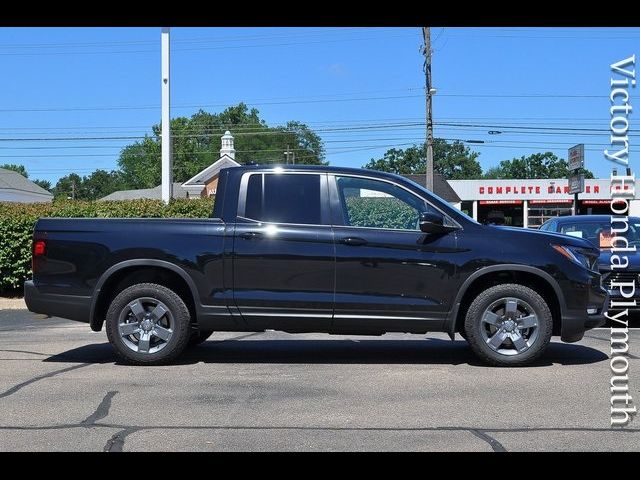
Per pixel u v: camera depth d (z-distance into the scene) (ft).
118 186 408.67
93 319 23.70
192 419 17.38
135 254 23.38
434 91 111.34
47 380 21.66
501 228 23.57
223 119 349.20
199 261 23.21
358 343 28.94
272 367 23.71
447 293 22.89
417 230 23.20
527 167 388.37
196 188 166.09
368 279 22.89
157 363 23.81
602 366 23.48
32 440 15.74
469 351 26.78
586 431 16.31
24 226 48.11
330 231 23.08
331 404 18.76
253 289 23.13
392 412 17.97
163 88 57.16
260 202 23.61
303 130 351.87
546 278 22.77
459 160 370.12
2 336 31.48
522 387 20.52
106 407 18.47
